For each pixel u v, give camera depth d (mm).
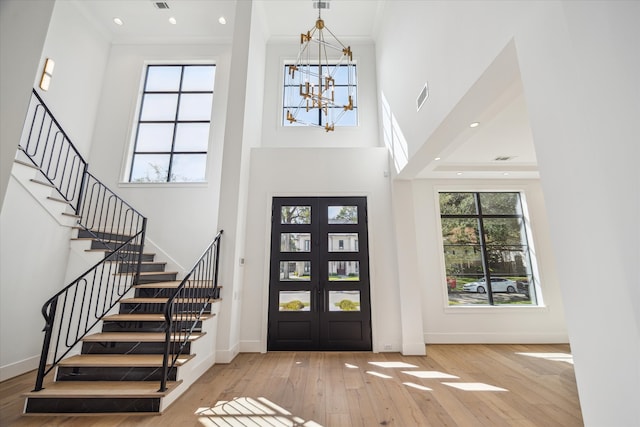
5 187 1347
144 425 2320
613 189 1206
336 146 6000
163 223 5520
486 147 4219
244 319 4508
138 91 6121
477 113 2713
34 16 1558
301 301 4672
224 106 6078
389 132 5047
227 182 4410
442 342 5141
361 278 4758
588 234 1312
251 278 4629
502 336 5160
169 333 2709
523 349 4730
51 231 3725
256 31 5500
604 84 1248
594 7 1299
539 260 5441
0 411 2508
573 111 1390
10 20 1509
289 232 4887
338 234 4898
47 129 4887
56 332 3645
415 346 4355
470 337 5164
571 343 1395
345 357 4211
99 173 5641
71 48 5355
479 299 5445
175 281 4844
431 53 3148
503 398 2863
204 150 5996
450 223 5742
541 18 1598
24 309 3389
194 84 6336
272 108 6129
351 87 6379
